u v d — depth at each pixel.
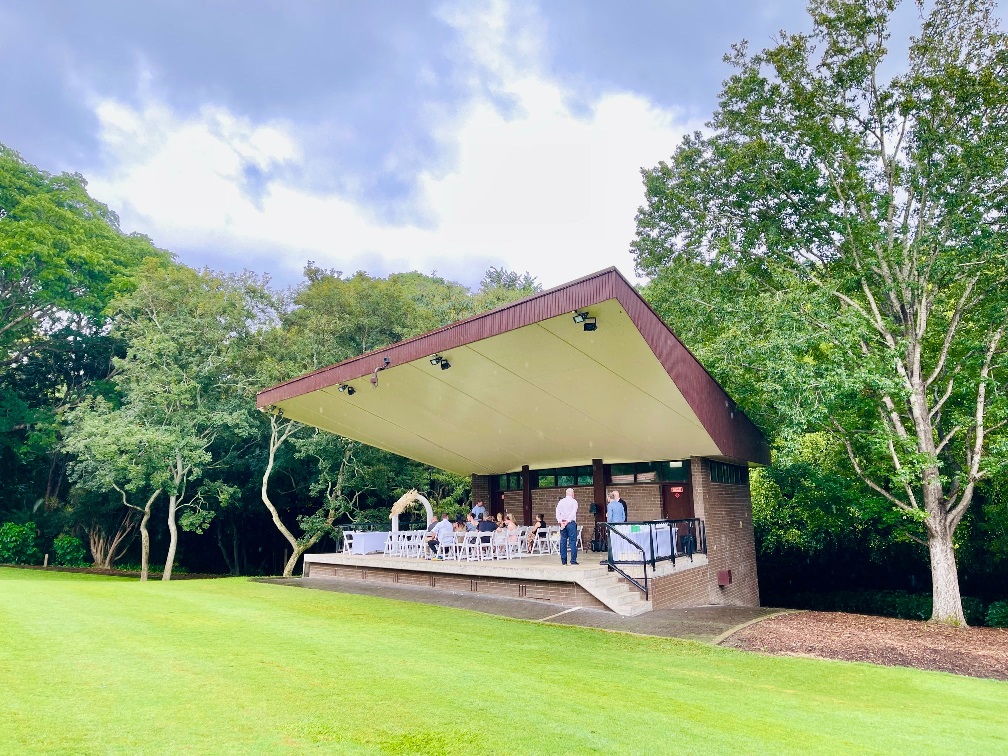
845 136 16.89
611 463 20.14
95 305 32.72
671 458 18.70
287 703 5.94
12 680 6.30
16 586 14.52
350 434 21.48
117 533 36.19
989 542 21.69
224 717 5.48
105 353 36.50
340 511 27.52
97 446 22.61
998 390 16.48
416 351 13.78
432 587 15.83
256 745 4.88
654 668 8.62
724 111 18.83
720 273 19.78
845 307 17.59
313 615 11.55
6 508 35.53
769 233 18.61
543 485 21.91
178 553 38.28
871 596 25.84
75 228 32.12
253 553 39.00
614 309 10.82
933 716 7.16
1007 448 14.77
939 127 15.94
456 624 11.19
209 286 27.39
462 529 17.81
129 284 31.61
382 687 6.63
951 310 18.41
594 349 12.45
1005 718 7.24
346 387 16.53
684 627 11.59
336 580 17.98
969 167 15.48
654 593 13.70
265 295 28.22
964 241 16.12
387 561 17.23
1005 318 15.91
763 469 25.14
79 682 6.33
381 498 30.67
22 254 28.89
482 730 5.48
